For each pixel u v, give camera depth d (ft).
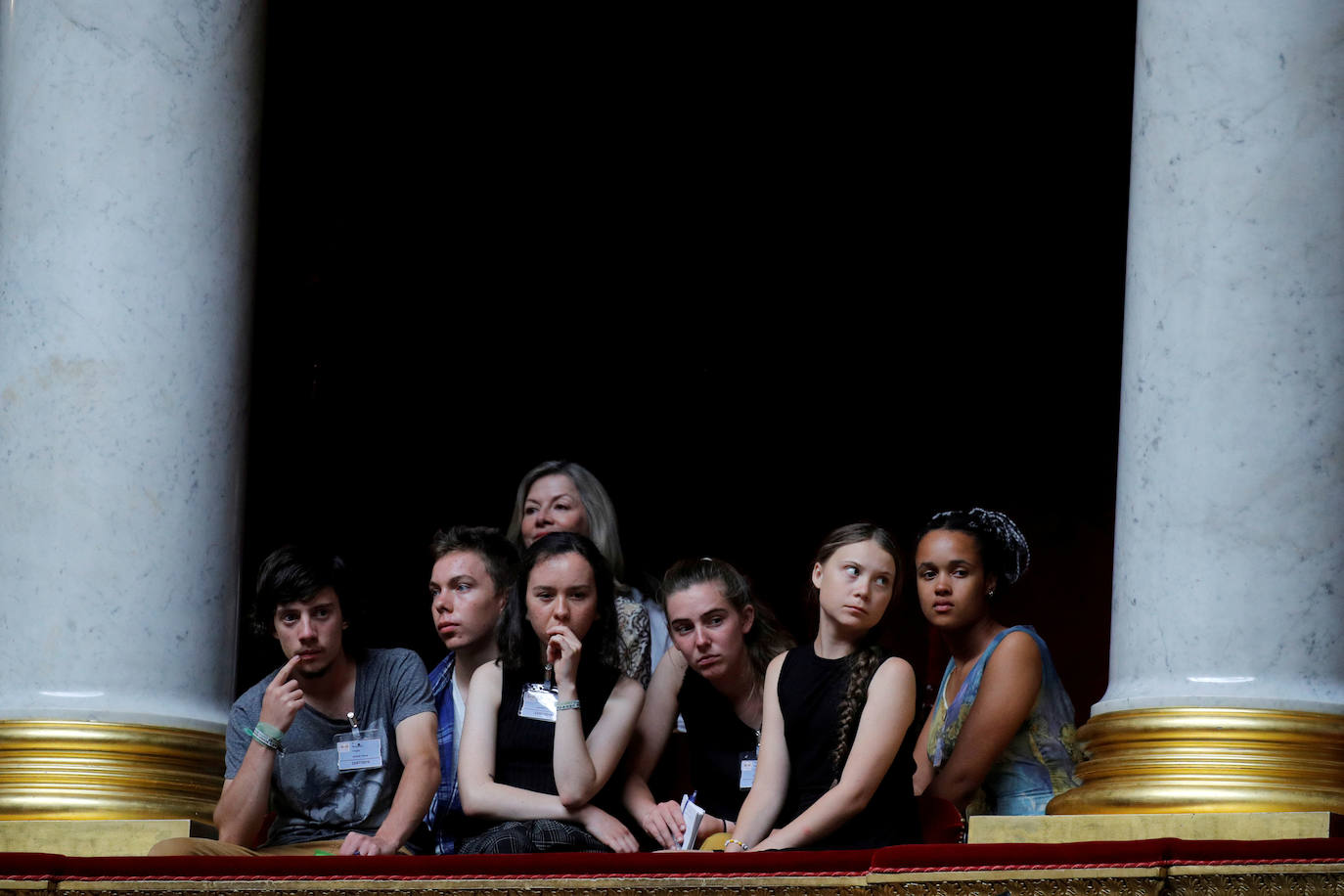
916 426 89.15
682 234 92.58
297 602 38.91
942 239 89.76
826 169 91.40
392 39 86.53
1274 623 36.73
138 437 42.47
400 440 88.12
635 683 38.63
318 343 83.66
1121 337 85.20
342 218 85.05
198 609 42.75
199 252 43.80
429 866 33.09
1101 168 86.63
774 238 91.97
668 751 41.55
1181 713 36.27
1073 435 85.46
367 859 33.37
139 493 42.27
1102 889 30.45
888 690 34.83
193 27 44.37
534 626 38.04
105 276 42.93
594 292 92.12
